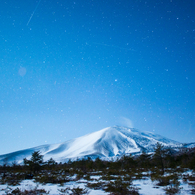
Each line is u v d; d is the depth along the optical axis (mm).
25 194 10516
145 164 36406
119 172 25938
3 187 14445
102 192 11016
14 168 34906
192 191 10273
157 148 22594
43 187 13914
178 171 22375
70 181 17500
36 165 27953
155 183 14375
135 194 10031
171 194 9703
